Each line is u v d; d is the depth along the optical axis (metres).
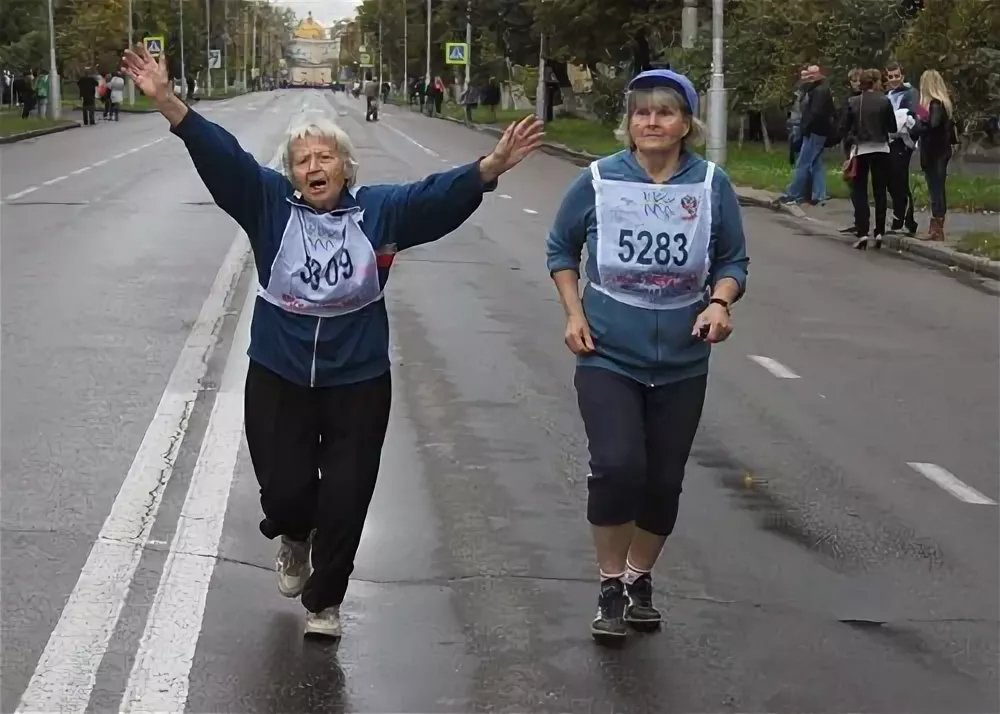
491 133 56.94
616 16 46.62
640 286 5.70
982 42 28.64
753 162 34.56
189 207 23.67
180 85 113.19
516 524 7.28
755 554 6.95
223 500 7.53
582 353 5.74
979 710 5.25
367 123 67.81
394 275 15.98
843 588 6.51
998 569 6.81
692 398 5.79
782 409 10.05
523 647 5.73
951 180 28.08
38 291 14.38
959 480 8.37
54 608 5.98
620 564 5.83
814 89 24.61
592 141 47.75
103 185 27.86
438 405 9.78
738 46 36.91
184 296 14.21
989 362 11.89
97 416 9.27
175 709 5.07
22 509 7.30
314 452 5.69
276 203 5.48
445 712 5.12
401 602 6.18
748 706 5.24
